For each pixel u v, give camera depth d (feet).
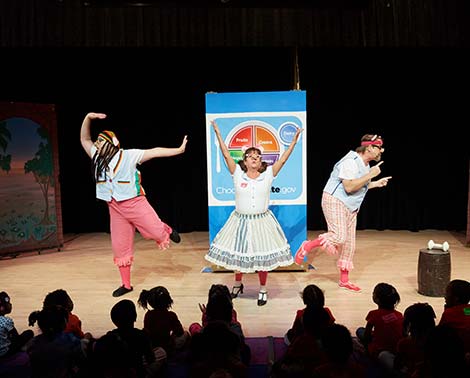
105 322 12.32
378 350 9.61
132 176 13.99
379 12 14.01
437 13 14.06
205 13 13.84
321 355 8.06
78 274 16.49
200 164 22.24
